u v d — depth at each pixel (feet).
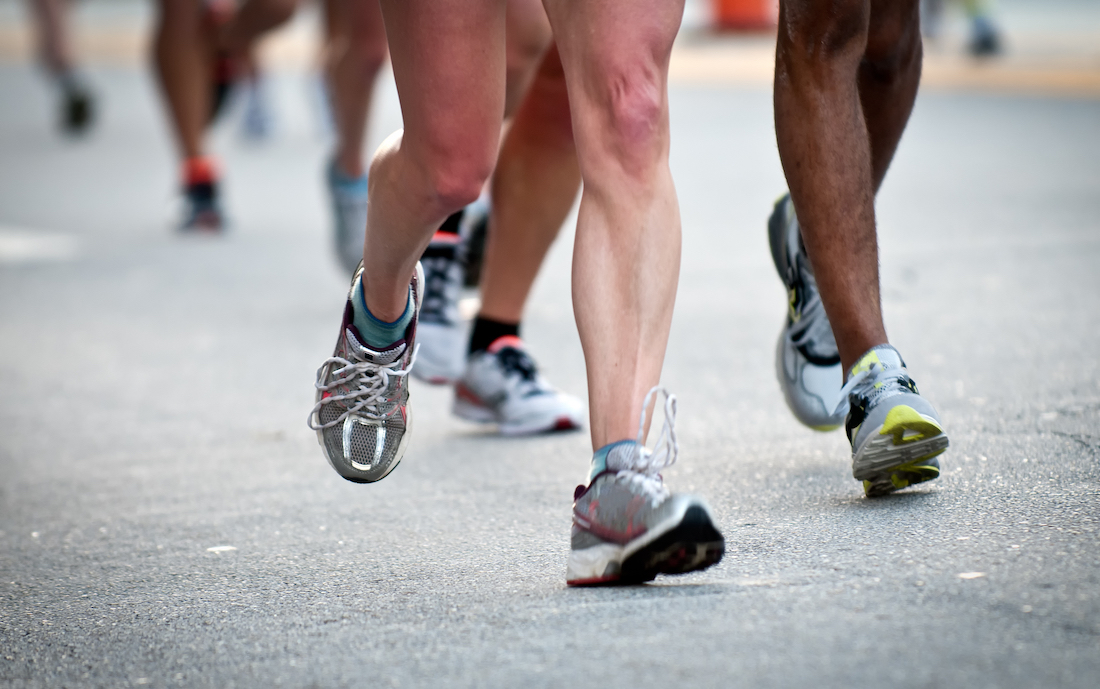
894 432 28.66
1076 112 121.49
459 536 31.30
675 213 25.30
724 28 214.07
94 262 80.23
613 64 24.77
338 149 63.87
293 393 49.98
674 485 33.60
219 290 71.05
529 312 62.54
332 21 68.90
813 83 29.60
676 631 22.24
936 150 105.81
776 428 39.55
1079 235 68.90
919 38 32.73
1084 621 21.39
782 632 21.75
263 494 36.99
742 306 59.77
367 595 26.81
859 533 27.61
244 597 27.55
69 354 57.93
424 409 47.67
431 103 25.43
